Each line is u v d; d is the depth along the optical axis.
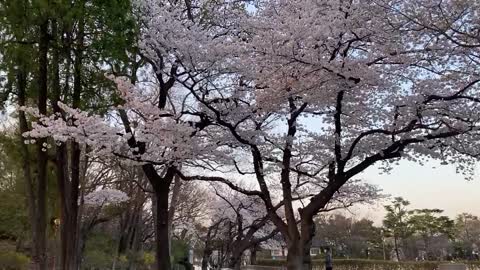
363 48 10.36
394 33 9.57
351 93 11.13
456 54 9.91
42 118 9.87
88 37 11.41
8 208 26.48
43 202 13.18
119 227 32.38
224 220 25.28
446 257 49.22
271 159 12.55
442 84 10.29
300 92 10.77
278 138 12.20
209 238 25.12
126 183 29.44
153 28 10.73
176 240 38.25
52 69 12.20
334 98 11.05
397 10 8.99
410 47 9.86
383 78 10.38
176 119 11.15
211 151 11.64
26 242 28.70
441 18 9.20
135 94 10.40
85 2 10.37
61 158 13.45
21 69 12.09
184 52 10.35
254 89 11.45
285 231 11.55
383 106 10.95
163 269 12.52
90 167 26.22
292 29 8.92
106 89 12.04
